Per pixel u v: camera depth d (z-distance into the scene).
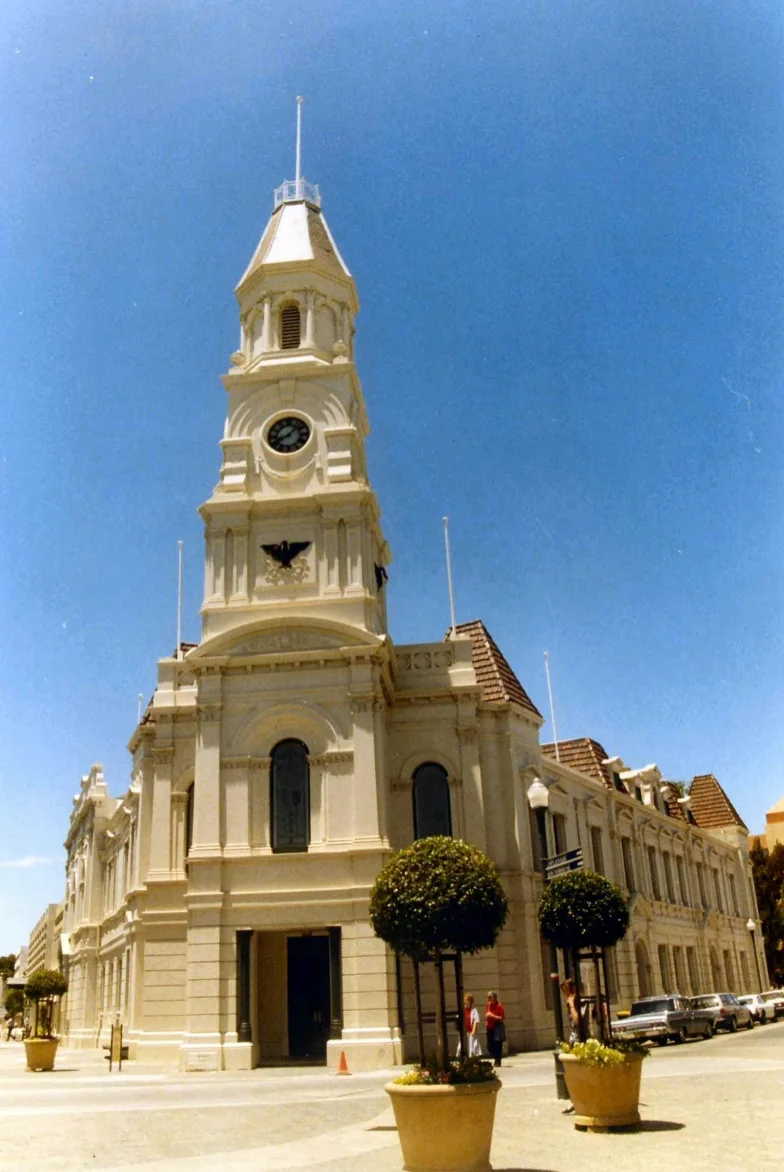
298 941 39.47
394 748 41.66
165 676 45.00
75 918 69.62
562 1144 16.91
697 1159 15.31
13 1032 112.38
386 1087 14.91
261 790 37.44
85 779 69.88
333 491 40.91
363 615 39.22
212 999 34.94
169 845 42.28
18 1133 20.31
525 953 40.22
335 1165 15.98
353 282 47.50
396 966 35.72
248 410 43.22
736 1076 26.23
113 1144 18.83
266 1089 28.00
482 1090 14.38
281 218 47.66
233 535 41.09
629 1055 18.52
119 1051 38.47
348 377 43.22
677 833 67.69
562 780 49.44
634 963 53.28
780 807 118.69
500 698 43.56
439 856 18.55
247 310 46.16
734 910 78.38
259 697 38.19
